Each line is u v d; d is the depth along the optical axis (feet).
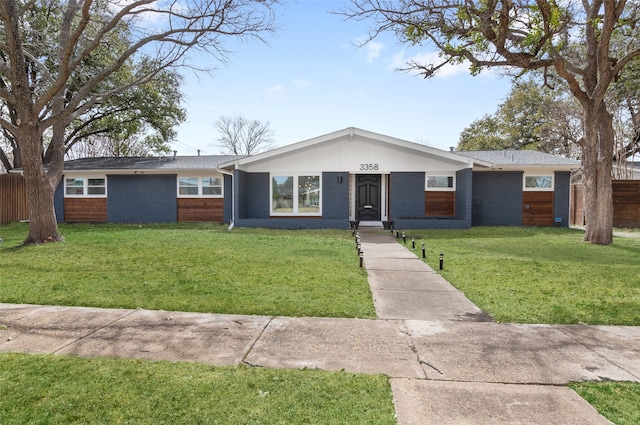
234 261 26.53
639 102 68.49
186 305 17.07
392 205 54.39
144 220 61.82
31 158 34.50
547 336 13.94
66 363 11.29
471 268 25.71
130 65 67.97
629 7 38.88
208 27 37.65
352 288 20.20
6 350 12.39
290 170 54.65
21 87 33.32
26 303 17.43
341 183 54.19
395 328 14.67
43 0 43.75
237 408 9.07
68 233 44.39
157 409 8.98
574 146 100.63
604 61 35.63
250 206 55.11
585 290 20.02
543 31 27.84
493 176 56.90
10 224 57.00
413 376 10.83
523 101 105.50
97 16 43.52
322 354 12.25
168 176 61.57
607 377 10.82
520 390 10.07
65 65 33.17
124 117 84.07
